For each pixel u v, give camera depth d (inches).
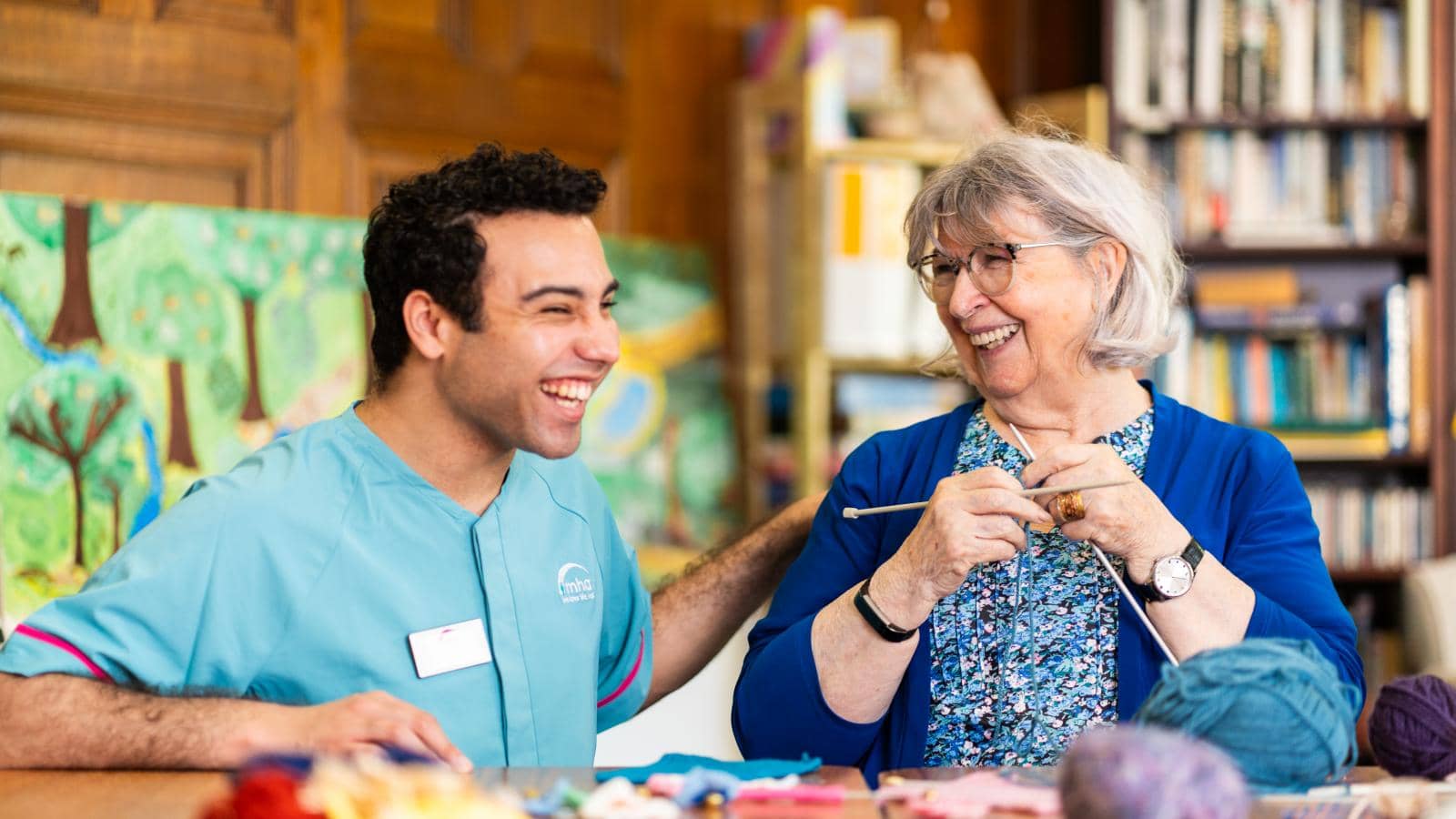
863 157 146.3
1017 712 68.5
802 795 50.5
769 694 68.6
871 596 65.9
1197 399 159.5
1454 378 159.6
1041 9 172.2
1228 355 159.9
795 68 148.3
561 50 140.4
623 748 127.6
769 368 151.7
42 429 97.8
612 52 144.5
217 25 117.1
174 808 50.1
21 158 107.3
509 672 65.9
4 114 106.3
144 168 113.5
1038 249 69.3
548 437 63.7
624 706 76.0
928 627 70.6
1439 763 55.5
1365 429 158.2
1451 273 158.6
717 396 143.6
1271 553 68.0
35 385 97.8
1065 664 68.6
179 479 104.2
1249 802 44.0
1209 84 158.4
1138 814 40.6
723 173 152.6
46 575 97.0
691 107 150.3
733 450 144.1
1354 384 160.1
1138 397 73.7
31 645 59.9
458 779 45.2
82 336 100.5
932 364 79.3
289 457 65.8
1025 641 69.1
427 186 63.7
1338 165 159.8
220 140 117.6
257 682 63.6
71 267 100.5
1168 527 64.0
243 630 63.0
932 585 64.2
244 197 119.0
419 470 65.7
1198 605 63.9
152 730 57.0
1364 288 164.6
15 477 96.2
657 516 136.0
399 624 64.3
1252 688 49.4
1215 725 49.5
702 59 150.9
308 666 63.5
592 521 72.8
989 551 63.2
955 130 151.3
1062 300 69.6
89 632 60.9
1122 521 63.5
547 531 69.3
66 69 109.0
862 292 144.8
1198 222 159.0
